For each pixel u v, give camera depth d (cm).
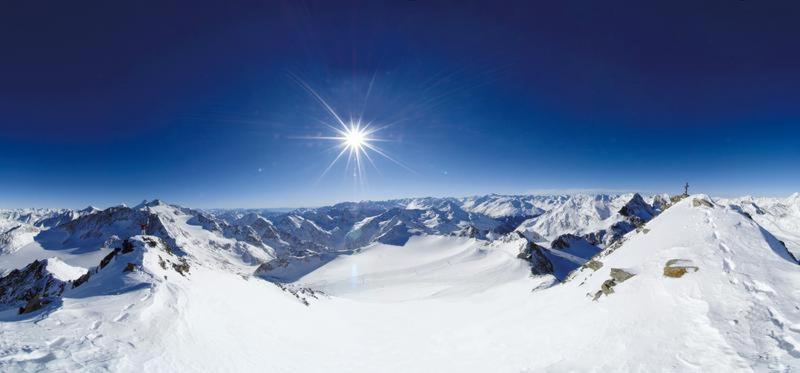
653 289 2600
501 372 2388
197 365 2112
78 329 2045
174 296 3014
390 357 3262
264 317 3691
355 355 3334
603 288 3091
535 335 2906
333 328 4556
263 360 2597
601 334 2367
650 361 1864
